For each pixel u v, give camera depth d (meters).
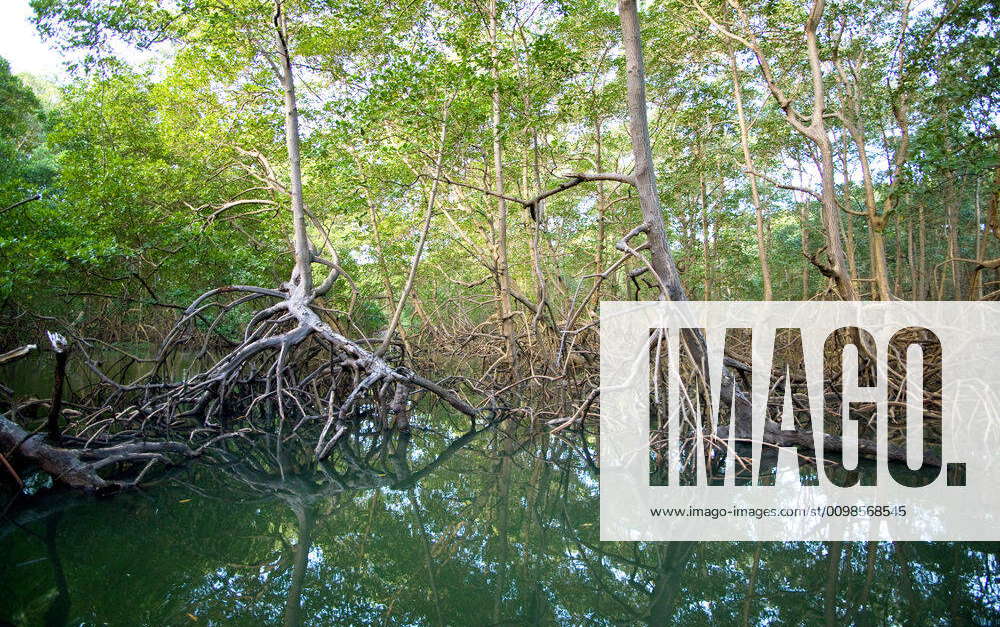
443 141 10.10
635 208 15.96
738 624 3.86
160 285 13.22
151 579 4.47
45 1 8.71
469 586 4.61
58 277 10.08
